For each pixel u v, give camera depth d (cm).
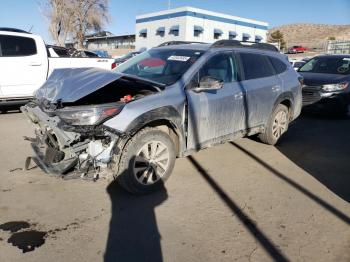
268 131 655
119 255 330
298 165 582
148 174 446
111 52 5238
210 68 522
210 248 345
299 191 480
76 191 452
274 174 538
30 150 607
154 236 362
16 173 502
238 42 599
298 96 710
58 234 359
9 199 425
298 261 330
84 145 404
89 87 426
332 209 431
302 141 731
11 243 341
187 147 490
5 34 879
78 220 386
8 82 885
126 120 411
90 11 4197
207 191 467
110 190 458
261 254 338
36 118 468
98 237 357
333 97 952
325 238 368
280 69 671
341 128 874
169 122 464
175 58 534
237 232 373
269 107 632
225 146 666
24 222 378
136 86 478
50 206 412
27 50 911
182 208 420
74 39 4312
